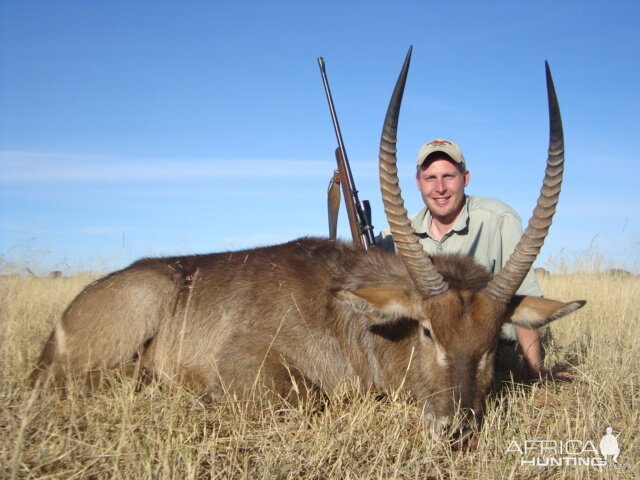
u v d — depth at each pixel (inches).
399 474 56.9
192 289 87.6
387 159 67.6
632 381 80.5
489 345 65.9
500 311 66.4
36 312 124.5
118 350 85.6
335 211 104.7
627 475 57.0
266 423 68.3
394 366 76.5
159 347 86.9
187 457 54.7
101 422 62.7
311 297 81.5
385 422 67.7
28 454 54.0
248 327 81.7
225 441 62.1
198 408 68.9
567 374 88.0
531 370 86.9
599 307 139.7
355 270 81.7
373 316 71.9
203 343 84.0
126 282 87.0
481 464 58.6
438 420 63.7
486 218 93.0
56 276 185.9
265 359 77.5
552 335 108.4
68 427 60.3
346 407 74.0
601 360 88.1
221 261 89.8
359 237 96.3
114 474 51.1
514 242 92.0
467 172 96.7
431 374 67.9
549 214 65.1
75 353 85.0
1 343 88.7
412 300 70.1
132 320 85.4
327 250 86.3
